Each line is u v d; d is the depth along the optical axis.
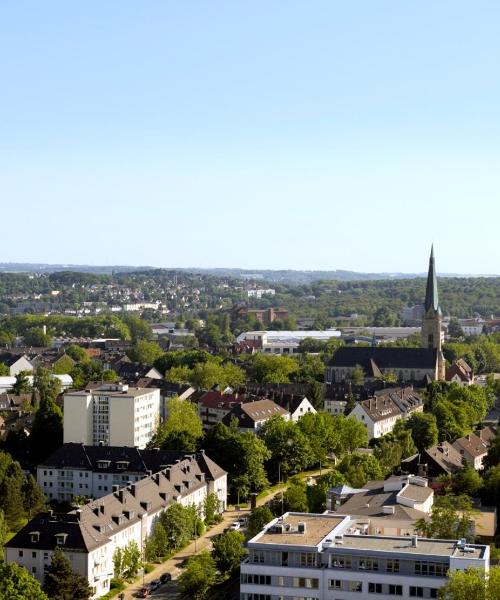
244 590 184.75
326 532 194.25
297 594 182.12
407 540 187.75
